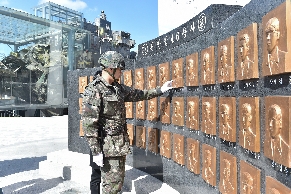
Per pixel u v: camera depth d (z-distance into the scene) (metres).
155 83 3.53
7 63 19.00
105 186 2.75
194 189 2.76
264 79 1.60
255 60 1.66
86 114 2.58
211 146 2.38
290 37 1.32
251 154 1.75
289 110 1.31
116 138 2.73
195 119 2.66
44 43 20.45
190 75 2.75
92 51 24.28
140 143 3.99
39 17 19.78
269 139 1.49
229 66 2.02
